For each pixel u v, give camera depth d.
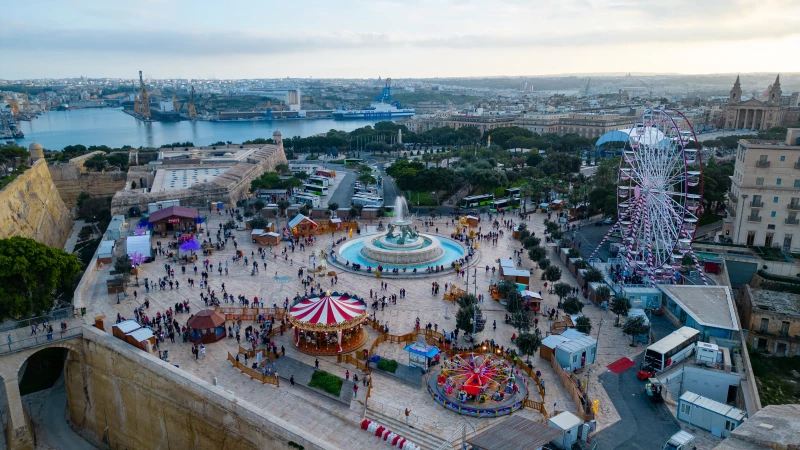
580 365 80.31
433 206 194.12
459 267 122.50
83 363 85.69
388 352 83.94
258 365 79.06
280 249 137.25
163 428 75.81
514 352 81.31
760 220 127.44
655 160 113.62
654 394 72.00
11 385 78.00
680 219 107.81
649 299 103.69
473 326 86.31
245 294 106.25
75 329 85.00
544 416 66.06
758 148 125.25
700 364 78.88
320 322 83.31
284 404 70.06
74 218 193.38
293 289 109.56
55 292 109.25
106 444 84.44
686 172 104.12
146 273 116.88
